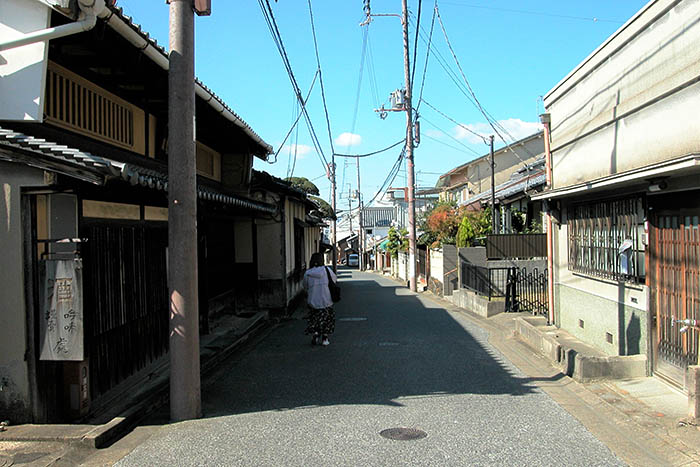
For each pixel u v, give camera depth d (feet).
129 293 21.83
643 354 23.35
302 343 34.83
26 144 14.75
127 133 23.91
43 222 16.46
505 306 45.83
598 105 27.02
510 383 23.79
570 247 32.83
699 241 19.08
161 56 19.79
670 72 19.99
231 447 15.90
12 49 15.98
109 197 20.31
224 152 39.22
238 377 25.55
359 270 171.32
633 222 24.41
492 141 68.03
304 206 66.64
